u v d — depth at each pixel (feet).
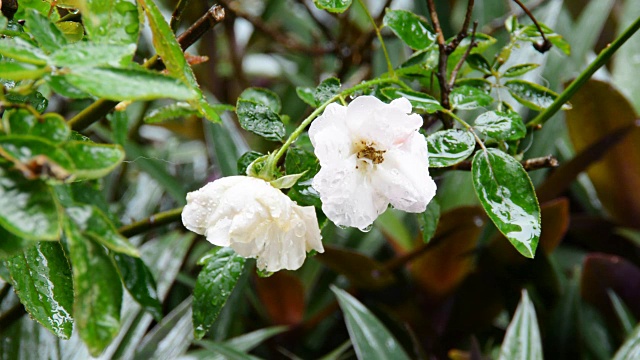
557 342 3.03
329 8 2.08
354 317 2.79
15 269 2.05
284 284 3.05
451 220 2.95
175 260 2.95
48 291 2.07
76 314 1.68
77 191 2.26
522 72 2.41
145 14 1.86
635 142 3.22
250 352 3.22
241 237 1.97
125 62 1.76
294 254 2.02
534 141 3.35
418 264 3.13
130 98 1.69
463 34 2.27
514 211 2.05
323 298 3.39
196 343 2.87
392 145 2.01
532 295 3.13
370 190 2.01
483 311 3.16
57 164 1.68
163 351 2.84
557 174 3.13
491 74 2.43
